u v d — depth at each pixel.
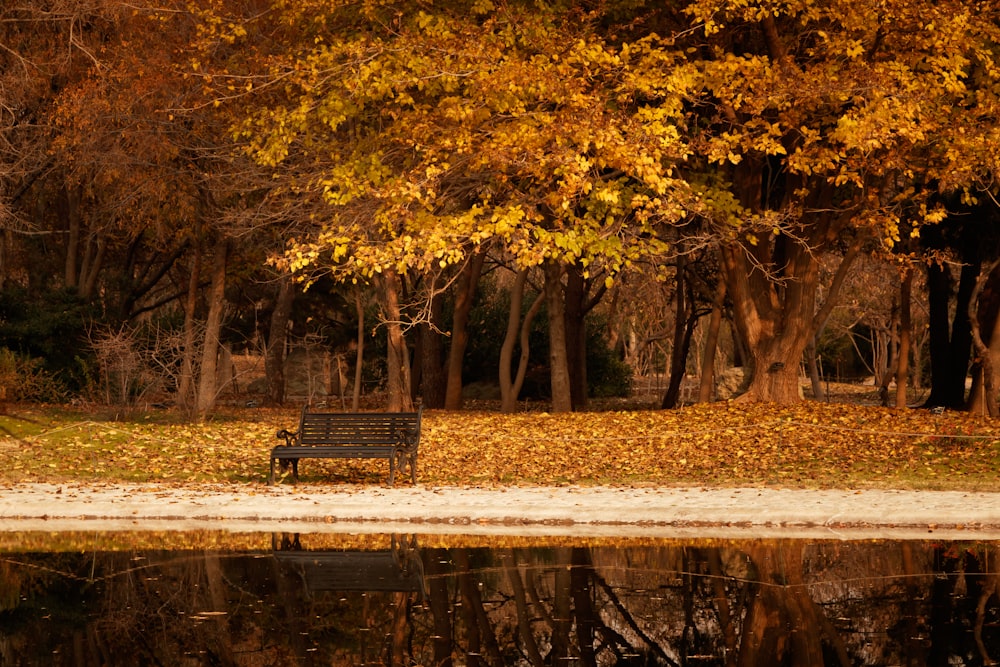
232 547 10.29
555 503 11.93
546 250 17.67
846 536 10.70
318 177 20.36
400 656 6.71
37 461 15.88
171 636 7.17
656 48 18.23
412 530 11.16
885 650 6.70
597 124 16.31
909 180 20.78
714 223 20.22
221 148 22.56
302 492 13.25
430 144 18.53
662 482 14.12
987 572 8.99
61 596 8.33
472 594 8.38
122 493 13.05
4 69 24.69
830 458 16.47
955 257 26.17
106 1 21.83
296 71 18.16
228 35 19.39
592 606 7.97
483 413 25.53
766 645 6.87
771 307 23.05
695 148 17.83
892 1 16.92
